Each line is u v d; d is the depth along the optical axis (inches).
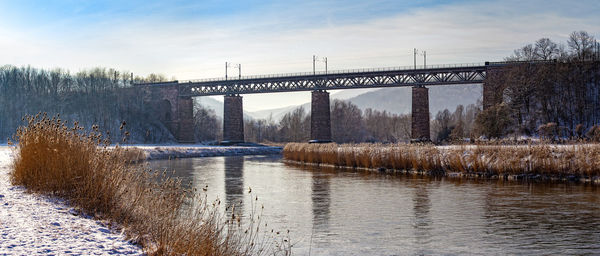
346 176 1587.1
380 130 7140.8
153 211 527.2
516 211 926.4
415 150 1683.1
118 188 577.9
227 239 462.3
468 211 933.8
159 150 2952.8
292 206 999.0
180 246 422.3
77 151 607.2
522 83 3607.3
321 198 1106.1
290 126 6510.8
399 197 1108.5
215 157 3154.5
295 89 4493.1
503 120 2960.1
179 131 5231.3
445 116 5241.1
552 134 3129.9
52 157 611.5
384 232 772.0
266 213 920.9
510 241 713.6
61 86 6097.4
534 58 4035.4
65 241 391.5
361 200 1073.5
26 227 424.8
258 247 647.1
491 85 3681.1
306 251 654.5
